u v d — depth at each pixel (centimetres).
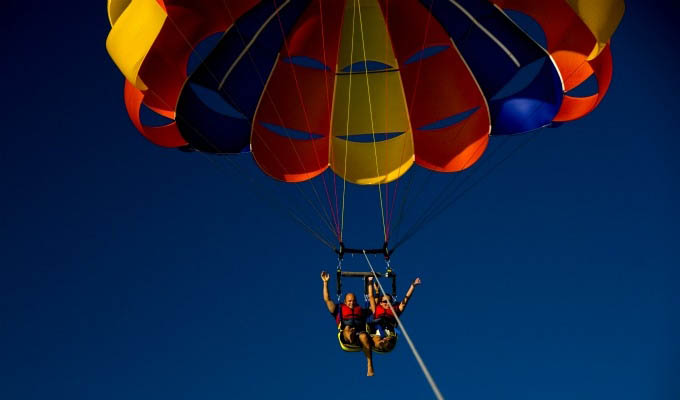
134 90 1068
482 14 1062
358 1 1105
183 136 1061
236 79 1085
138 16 998
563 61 1077
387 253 1097
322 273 1029
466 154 1135
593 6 962
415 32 1116
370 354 970
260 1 1066
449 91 1135
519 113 1092
